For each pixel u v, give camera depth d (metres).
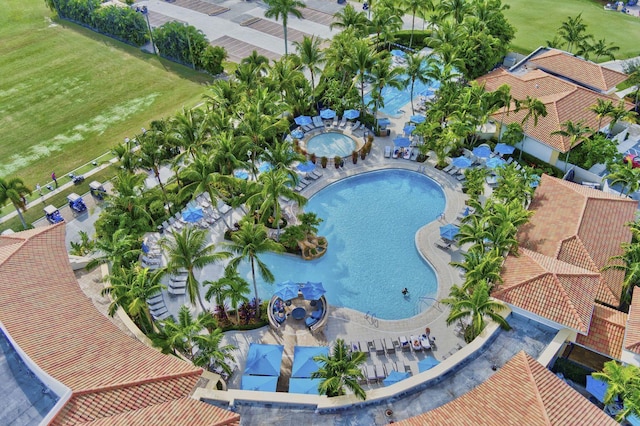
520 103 65.00
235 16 104.31
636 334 36.97
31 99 79.44
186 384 31.89
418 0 87.31
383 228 55.28
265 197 49.56
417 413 34.25
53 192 61.75
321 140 68.12
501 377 32.72
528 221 47.44
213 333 38.56
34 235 42.81
